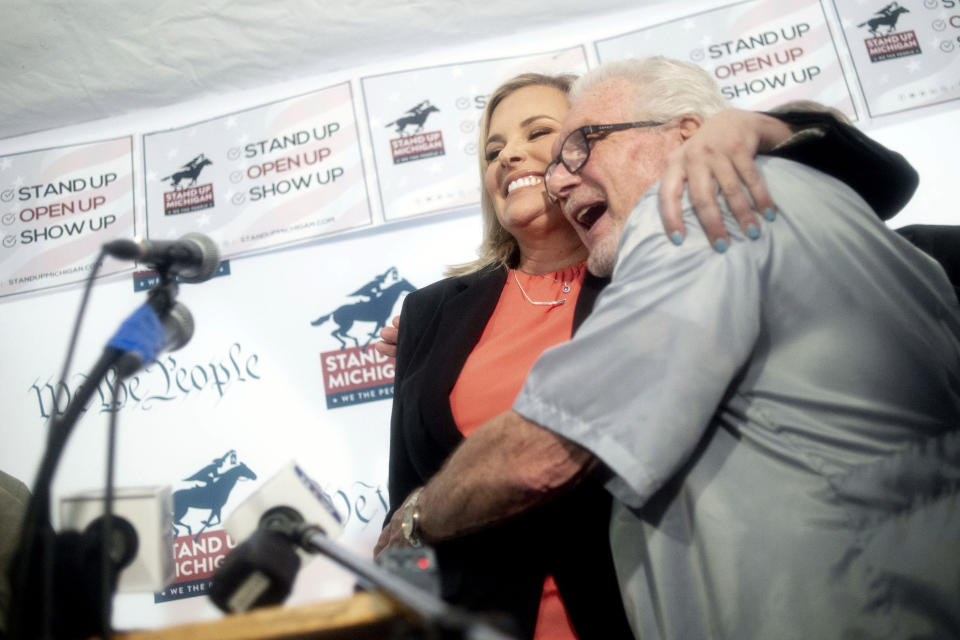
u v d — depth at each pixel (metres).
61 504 0.97
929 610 0.91
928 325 1.07
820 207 1.09
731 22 2.43
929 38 2.36
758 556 0.98
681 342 0.98
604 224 1.42
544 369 1.06
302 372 2.41
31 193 2.57
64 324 2.50
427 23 2.52
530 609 1.23
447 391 1.49
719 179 1.08
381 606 0.73
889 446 1.00
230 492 2.35
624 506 1.18
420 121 2.50
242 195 2.52
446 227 2.48
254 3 2.51
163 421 2.40
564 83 1.97
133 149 2.58
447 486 1.14
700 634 1.04
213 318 2.46
